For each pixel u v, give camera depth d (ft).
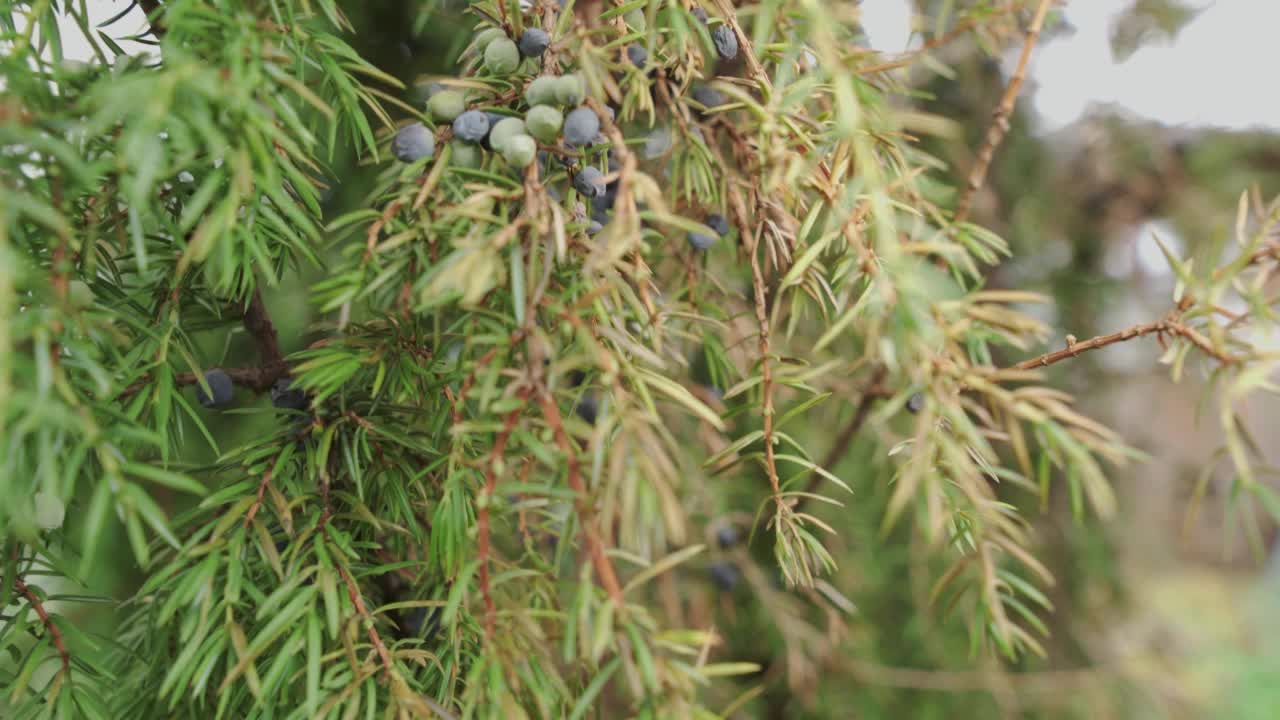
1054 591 2.25
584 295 0.88
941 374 0.85
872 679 1.89
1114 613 2.32
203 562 0.92
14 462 0.83
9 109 0.83
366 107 1.38
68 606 1.38
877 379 1.30
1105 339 0.94
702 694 1.67
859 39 1.08
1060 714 2.12
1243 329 0.89
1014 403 0.85
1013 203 2.24
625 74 1.03
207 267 0.94
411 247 0.94
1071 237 2.41
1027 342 0.93
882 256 0.95
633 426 0.85
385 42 1.44
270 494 0.99
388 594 1.08
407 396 1.05
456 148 0.96
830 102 1.05
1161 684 2.18
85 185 0.86
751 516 1.53
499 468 0.86
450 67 1.31
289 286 1.52
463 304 0.88
